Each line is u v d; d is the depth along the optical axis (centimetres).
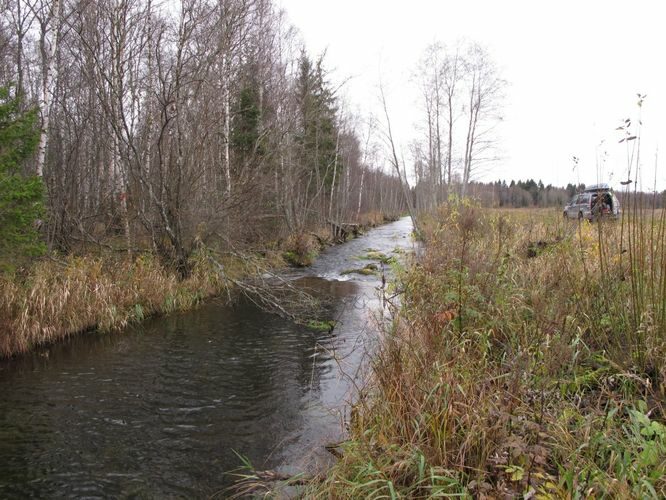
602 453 324
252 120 1808
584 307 517
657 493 271
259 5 1677
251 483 440
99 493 438
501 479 320
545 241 872
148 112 1377
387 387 457
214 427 563
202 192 1324
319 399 637
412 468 351
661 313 430
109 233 1382
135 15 1136
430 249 942
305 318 1060
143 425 566
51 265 977
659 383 393
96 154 1576
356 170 5034
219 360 790
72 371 734
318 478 393
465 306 565
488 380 403
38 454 498
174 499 430
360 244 2764
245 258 1270
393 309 785
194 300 1189
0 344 769
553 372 440
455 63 3089
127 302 1010
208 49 1250
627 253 527
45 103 1070
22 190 733
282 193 2153
